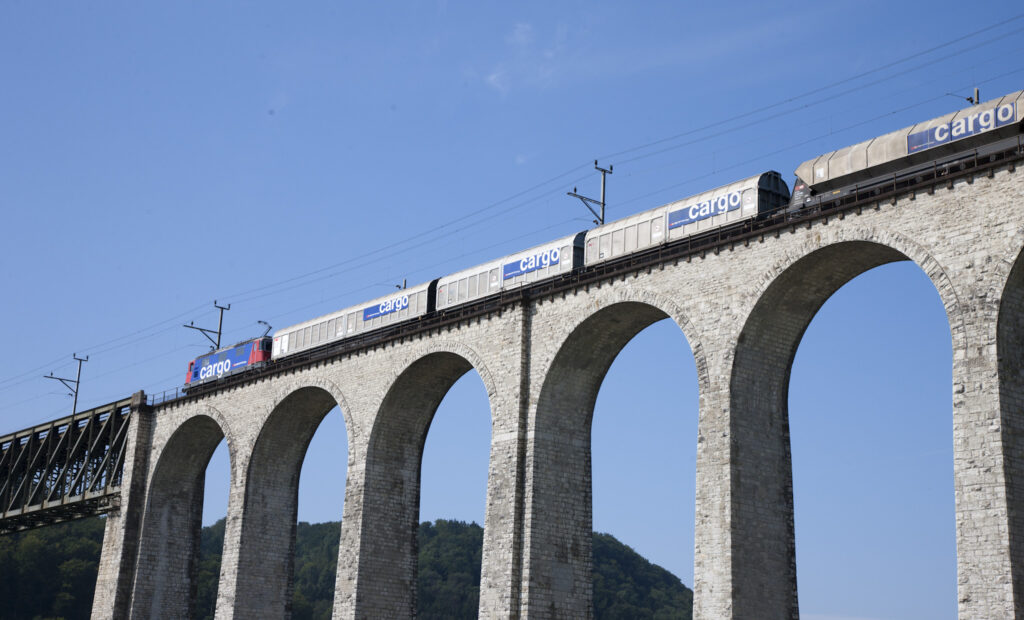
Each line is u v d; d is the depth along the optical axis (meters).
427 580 152.25
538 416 52.84
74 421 85.56
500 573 51.59
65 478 84.69
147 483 77.56
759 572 44.12
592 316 51.56
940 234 39.75
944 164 40.94
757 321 45.50
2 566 125.25
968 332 38.25
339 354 65.19
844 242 42.59
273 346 77.06
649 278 49.59
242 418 71.00
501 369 54.94
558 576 51.84
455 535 169.62
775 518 45.28
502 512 52.38
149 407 79.62
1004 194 38.31
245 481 69.00
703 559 44.47
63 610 125.06
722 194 49.00
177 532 77.81
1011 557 35.38
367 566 60.12
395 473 62.38
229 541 68.81
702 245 47.84
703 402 46.06
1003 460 36.25
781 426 46.38
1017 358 37.78
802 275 44.59
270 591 68.56
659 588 156.25
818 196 45.09
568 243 56.16
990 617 35.44
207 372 82.94
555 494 52.59
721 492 44.38
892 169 42.88
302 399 68.56
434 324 59.28
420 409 63.03
